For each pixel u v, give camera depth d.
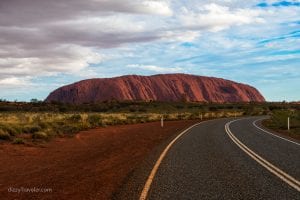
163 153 12.95
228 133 22.28
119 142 17.23
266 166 10.20
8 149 13.39
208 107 105.00
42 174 9.01
